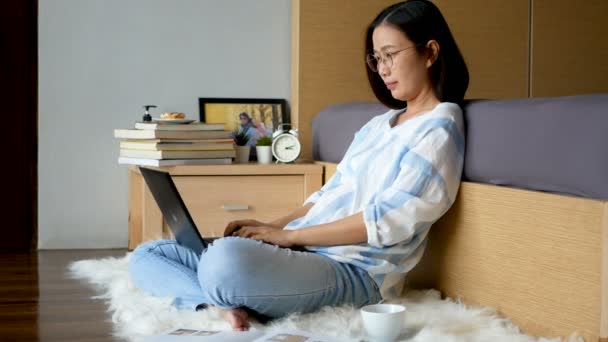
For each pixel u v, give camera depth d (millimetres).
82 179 3229
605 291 1390
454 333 1581
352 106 2742
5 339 1735
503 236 1702
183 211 1833
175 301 1914
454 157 1839
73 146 3215
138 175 3037
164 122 2785
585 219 1438
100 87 3221
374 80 2088
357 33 3227
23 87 3270
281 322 1697
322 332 1628
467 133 1871
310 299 1736
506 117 1718
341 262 1808
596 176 1438
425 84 1949
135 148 2771
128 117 3246
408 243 1855
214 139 2785
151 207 2725
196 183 2703
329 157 2867
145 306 1891
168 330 1659
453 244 1909
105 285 2385
